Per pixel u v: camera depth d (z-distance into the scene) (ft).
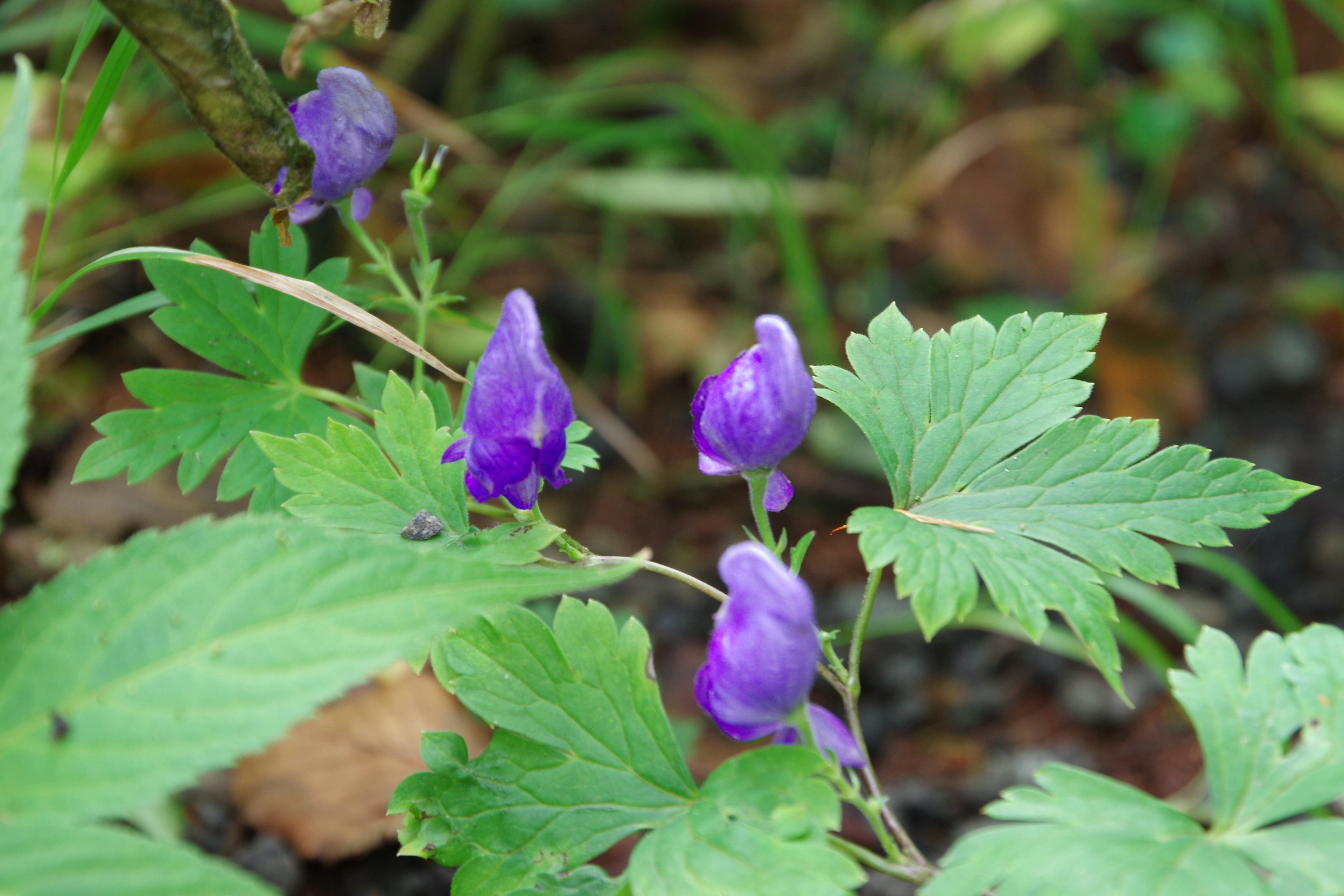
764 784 1.77
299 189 1.89
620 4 4.84
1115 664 1.78
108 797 1.60
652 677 1.82
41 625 1.63
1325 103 4.39
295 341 2.02
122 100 3.23
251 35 3.14
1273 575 3.21
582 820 1.81
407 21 4.50
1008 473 1.86
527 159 4.14
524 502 1.86
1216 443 3.65
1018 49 4.50
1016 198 4.27
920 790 2.67
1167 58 4.44
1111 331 3.95
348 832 2.41
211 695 1.62
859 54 4.83
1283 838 1.74
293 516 1.86
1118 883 1.71
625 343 3.72
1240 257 4.20
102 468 1.96
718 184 4.17
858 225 4.23
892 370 1.90
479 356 3.52
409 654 1.69
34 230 3.22
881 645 3.07
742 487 3.49
